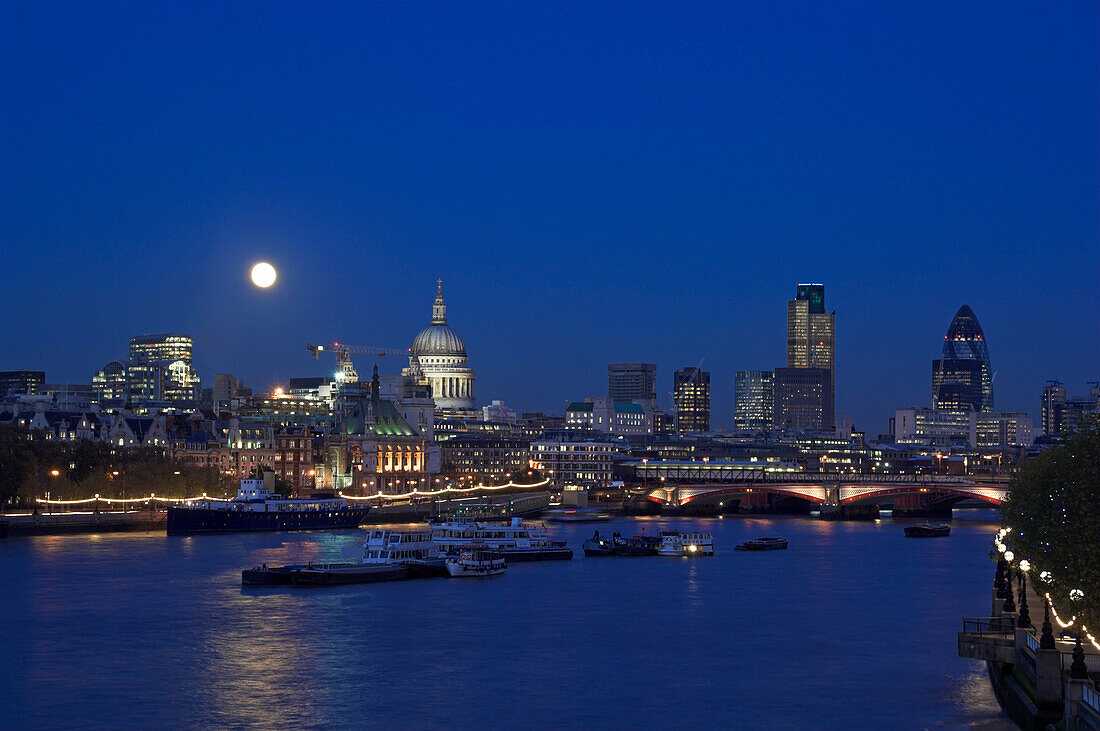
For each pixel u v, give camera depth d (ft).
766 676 564.71
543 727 486.38
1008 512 604.49
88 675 563.89
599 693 536.01
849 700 521.65
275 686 545.85
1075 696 376.48
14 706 514.27
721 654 611.06
